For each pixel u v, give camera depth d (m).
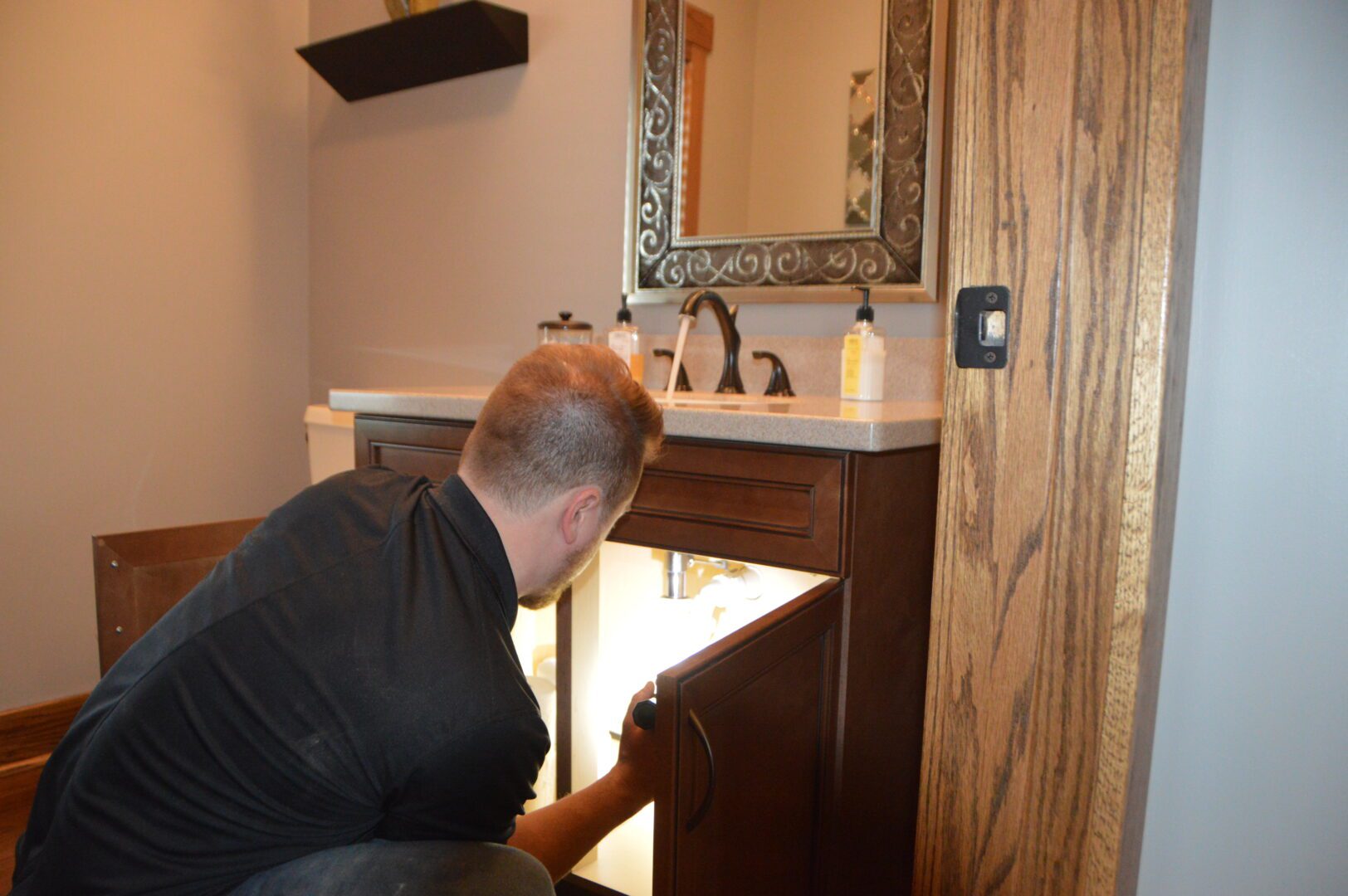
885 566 1.11
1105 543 0.78
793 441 1.05
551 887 0.75
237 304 2.44
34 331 2.06
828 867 1.06
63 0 2.06
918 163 1.51
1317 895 1.01
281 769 0.67
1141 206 0.74
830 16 1.59
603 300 1.96
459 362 2.24
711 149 1.74
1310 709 0.99
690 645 1.51
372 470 0.92
